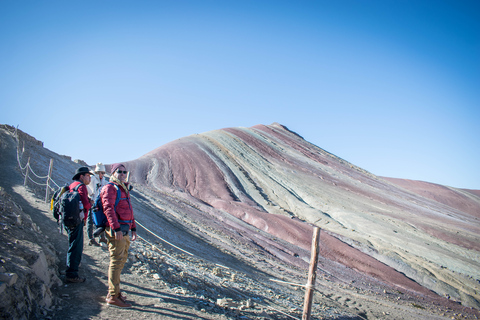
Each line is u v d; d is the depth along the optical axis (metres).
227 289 8.60
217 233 23.31
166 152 57.81
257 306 7.82
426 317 16.83
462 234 37.03
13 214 6.25
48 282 4.82
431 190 88.62
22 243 5.04
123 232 4.76
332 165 66.81
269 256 22.53
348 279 22.75
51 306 4.27
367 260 27.58
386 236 33.44
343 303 14.77
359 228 35.84
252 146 65.44
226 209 36.06
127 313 4.58
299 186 48.25
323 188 49.59
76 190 5.54
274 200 43.09
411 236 34.28
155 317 4.62
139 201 22.47
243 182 47.38
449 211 55.53
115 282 4.73
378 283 24.11
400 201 52.88
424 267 27.94
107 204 4.60
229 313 6.18
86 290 5.15
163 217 20.56
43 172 16.08
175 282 7.13
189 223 22.88
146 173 47.34
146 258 7.78
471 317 19.94
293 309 9.19
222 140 65.94
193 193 42.03
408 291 23.98
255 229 30.41
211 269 11.13
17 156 16.11
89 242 7.43
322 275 21.77
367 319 13.51
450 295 24.72
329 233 33.38
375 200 50.47
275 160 60.59
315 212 39.22
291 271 19.16
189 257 12.01
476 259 30.50
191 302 5.92
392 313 15.66
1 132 21.34
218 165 52.78
